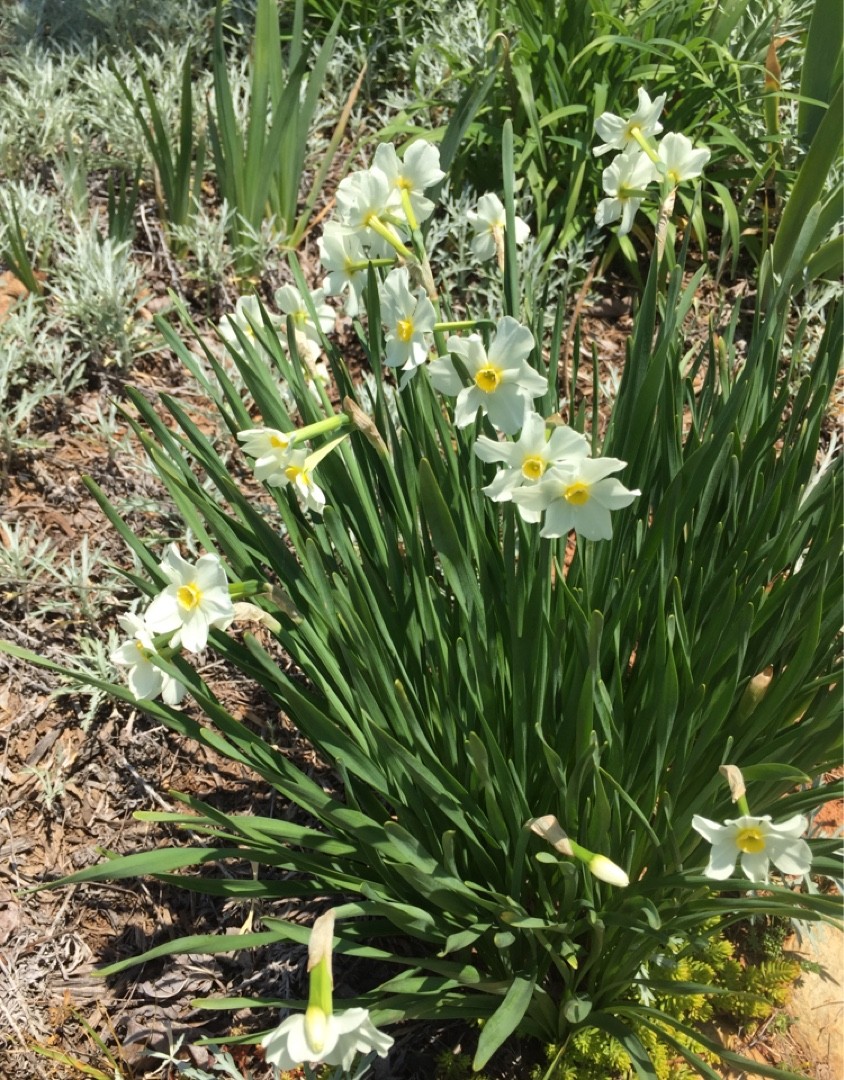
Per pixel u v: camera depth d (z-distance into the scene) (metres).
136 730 0.63
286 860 0.42
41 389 0.76
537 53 0.94
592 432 0.53
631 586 0.44
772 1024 0.53
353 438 0.49
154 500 0.73
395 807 0.44
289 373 0.48
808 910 0.38
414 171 0.43
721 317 0.91
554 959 0.43
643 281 0.92
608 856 0.42
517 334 0.36
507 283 0.47
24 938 0.54
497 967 0.48
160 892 0.57
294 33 0.82
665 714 0.39
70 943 0.55
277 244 0.91
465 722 0.44
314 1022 0.30
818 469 0.76
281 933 0.38
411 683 0.46
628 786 0.45
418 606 0.47
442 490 0.47
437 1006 0.42
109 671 0.63
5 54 1.09
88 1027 0.48
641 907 0.41
